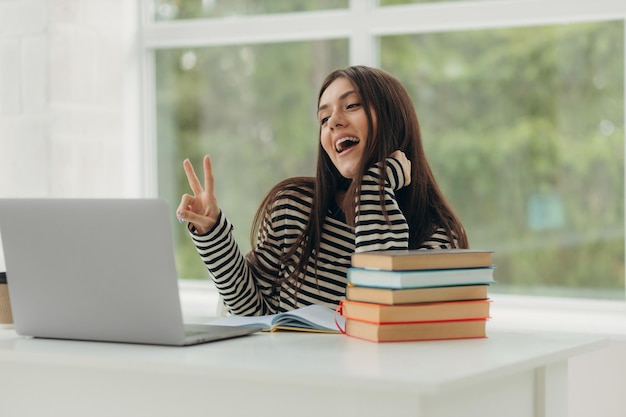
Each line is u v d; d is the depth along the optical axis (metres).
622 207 3.33
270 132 3.86
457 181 3.56
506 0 3.44
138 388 1.69
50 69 3.61
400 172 2.31
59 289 1.80
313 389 1.54
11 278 1.85
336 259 2.48
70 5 3.67
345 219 2.50
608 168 3.35
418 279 1.79
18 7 3.65
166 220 1.68
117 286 1.75
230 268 2.36
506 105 3.49
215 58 3.94
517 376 1.76
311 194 2.57
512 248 3.49
